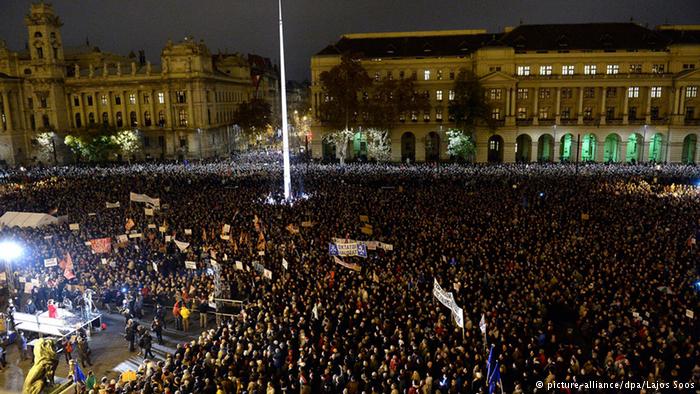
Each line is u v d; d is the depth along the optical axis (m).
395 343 20.48
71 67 121.44
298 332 21.64
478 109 81.94
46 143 102.50
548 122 84.94
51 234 39.19
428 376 16.70
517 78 83.88
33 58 105.94
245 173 69.19
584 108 86.12
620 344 19.28
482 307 23.22
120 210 47.91
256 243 35.47
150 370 19.08
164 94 106.81
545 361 19.02
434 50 91.31
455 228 36.53
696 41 81.06
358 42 95.12
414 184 57.72
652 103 83.88
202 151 107.06
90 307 27.12
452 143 82.56
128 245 36.25
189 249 34.50
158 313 26.22
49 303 26.34
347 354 19.70
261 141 128.38
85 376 22.59
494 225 37.53
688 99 81.31
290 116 183.00
